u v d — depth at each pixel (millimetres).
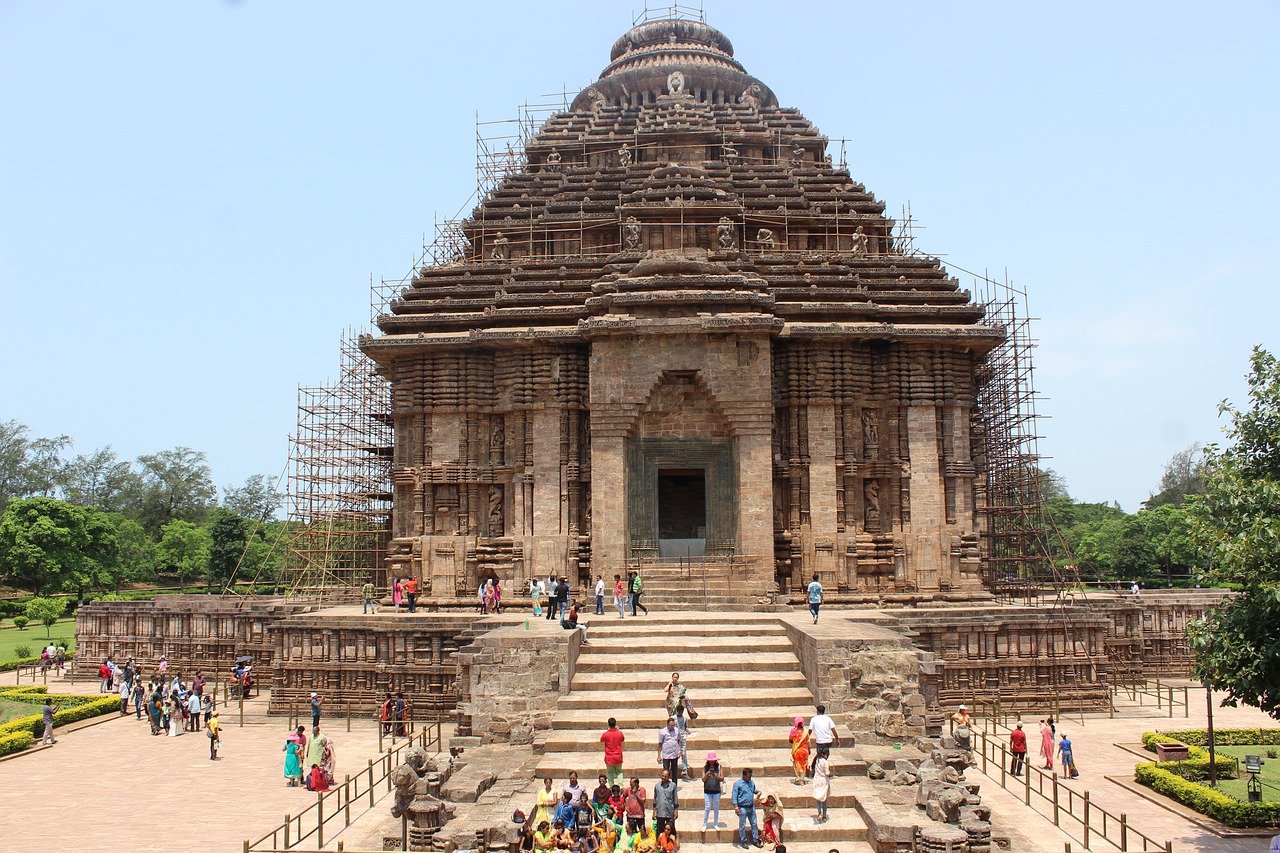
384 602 45625
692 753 25625
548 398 43375
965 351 44781
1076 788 27969
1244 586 25109
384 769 30375
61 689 49188
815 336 42656
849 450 43094
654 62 63062
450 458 43875
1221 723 36719
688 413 42625
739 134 56031
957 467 43844
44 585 98312
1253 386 26078
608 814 20719
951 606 41406
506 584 42594
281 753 33500
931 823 20359
